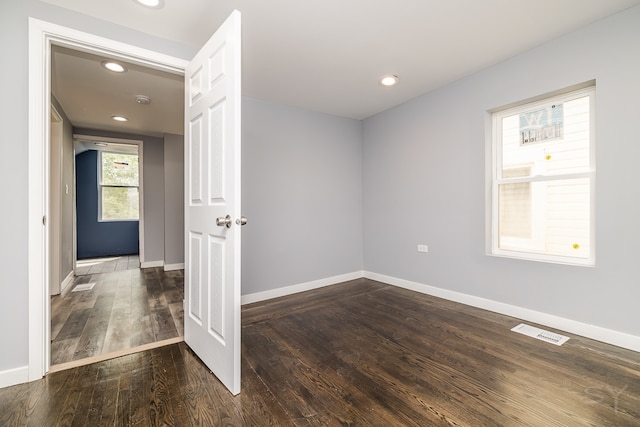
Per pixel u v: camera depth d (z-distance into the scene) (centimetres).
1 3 159
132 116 378
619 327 199
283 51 233
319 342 213
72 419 135
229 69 152
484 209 274
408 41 222
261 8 182
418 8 185
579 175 227
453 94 294
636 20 189
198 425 131
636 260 192
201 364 184
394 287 356
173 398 150
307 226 357
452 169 298
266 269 324
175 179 486
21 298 163
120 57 199
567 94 232
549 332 222
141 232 498
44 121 171
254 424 131
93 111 357
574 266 219
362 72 269
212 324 172
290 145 345
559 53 222
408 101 339
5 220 160
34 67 166
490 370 174
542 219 249
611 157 201
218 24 196
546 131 246
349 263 395
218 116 164
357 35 213
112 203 642
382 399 149
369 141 395
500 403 145
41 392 155
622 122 196
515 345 204
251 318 262
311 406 143
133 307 297
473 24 203
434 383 162
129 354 197
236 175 149
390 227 368
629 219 194
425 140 323
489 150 275
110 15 185
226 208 157
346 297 320
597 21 203
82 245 601
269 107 331
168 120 398
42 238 169
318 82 288
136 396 152
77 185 599
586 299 213
